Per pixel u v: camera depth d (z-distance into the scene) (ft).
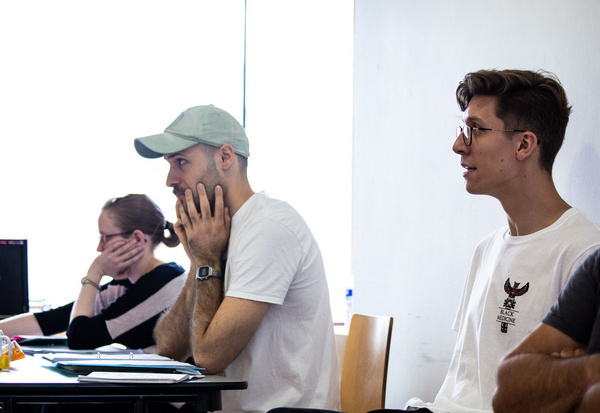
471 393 5.61
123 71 12.66
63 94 12.32
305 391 6.30
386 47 9.92
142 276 8.31
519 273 5.41
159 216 8.68
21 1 12.21
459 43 8.24
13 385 4.66
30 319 9.35
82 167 12.30
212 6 13.35
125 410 6.36
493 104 5.54
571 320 4.22
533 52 7.02
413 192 9.15
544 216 5.46
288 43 13.96
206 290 6.53
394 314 9.52
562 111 5.50
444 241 8.45
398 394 9.36
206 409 5.04
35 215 12.09
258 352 6.34
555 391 3.79
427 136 8.86
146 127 12.68
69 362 5.49
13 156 12.07
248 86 13.60
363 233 10.41
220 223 6.73
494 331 5.46
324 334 6.55
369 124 10.32
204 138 6.75
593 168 6.09
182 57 13.09
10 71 12.12
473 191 5.67
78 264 12.17
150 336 8.07
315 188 13.87
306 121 13.93
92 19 12.55
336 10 14.10
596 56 6.15
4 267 9.62
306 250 6.50
